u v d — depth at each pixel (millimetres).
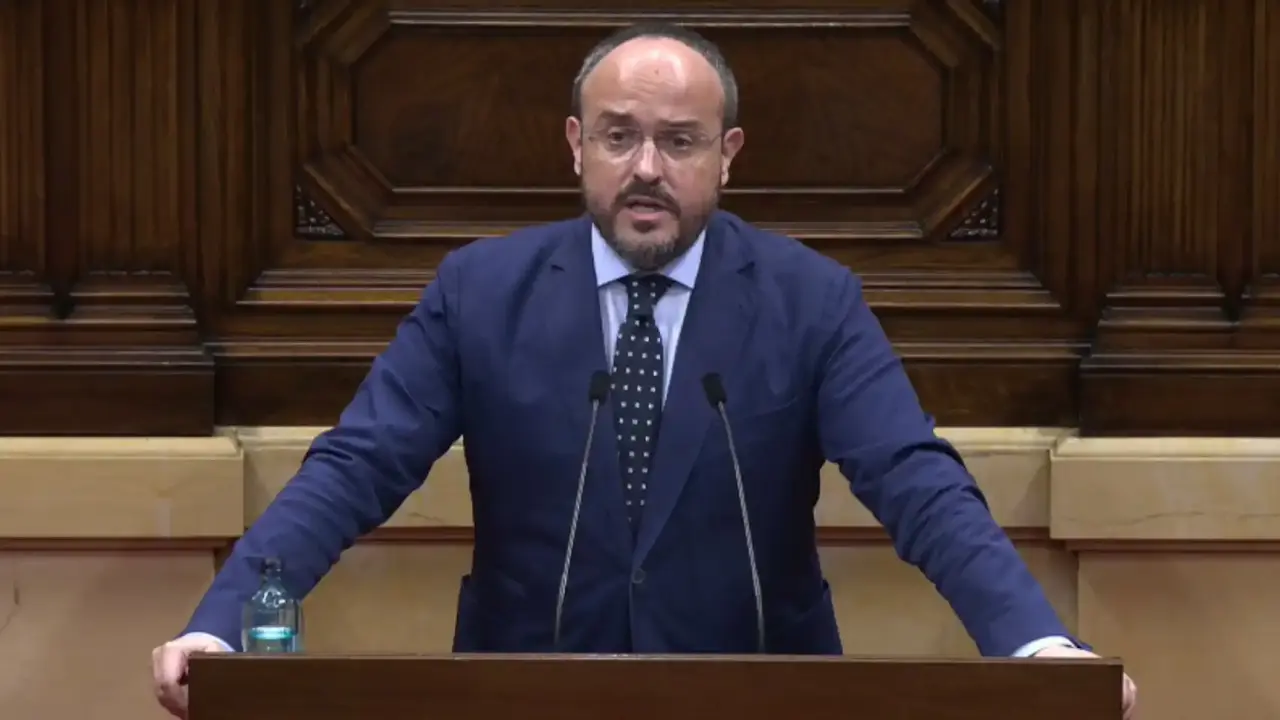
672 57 8688
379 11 12797
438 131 12867
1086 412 12594
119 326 12531
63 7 12547
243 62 12648
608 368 8906
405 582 12500
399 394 8906
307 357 12656
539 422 8758
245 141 12680
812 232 12867
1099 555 12484
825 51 12883
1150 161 12734
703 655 6617
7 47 12531
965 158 12930
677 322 9000
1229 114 12664
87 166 12617
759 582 8758
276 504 8352
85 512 12234
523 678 6570
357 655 6598
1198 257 12750
